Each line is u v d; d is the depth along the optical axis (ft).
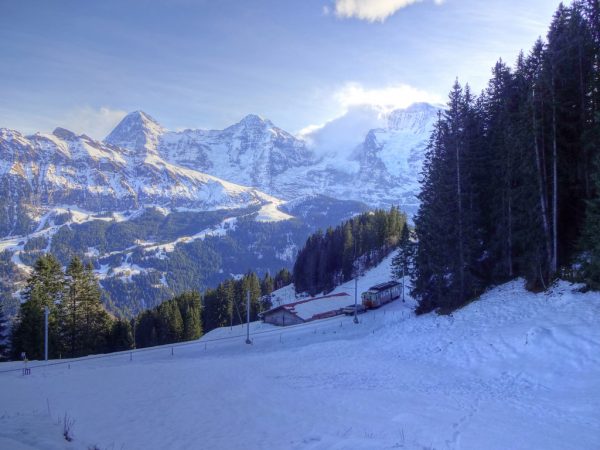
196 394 75.92
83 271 224.33
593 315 91.91
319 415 60.85
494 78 155.84
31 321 191.52
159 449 45.19
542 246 117.80
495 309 119.85
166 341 325.01
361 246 423.64
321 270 418.92
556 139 113.70
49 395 74.49
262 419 58.44
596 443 48.52
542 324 95.81
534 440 49.29
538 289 117.29
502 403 68.08
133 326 374.43
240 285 393.91
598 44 113.39
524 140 114.73
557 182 116.26
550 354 84.74
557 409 62.95
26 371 120.06
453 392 77.41
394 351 121.08
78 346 217.15
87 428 52.47
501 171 132.98
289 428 53.88
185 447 45.96
